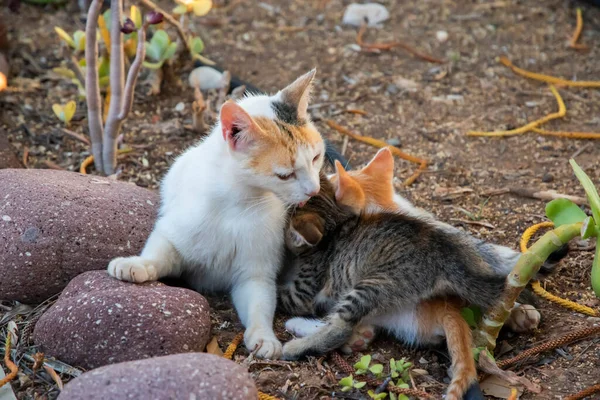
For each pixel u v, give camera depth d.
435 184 6.35
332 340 4.42
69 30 8.42
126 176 6.30
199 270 5.05
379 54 8.41
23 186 4.91
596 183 6.23
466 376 4.04
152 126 6.96
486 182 6.36
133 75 5.86
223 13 9.13
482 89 7.77
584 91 7.71
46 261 4.69
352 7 9.09
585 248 5.43
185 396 3.58
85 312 4.20
